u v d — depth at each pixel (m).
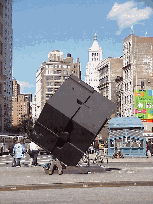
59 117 14.91
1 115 69.94
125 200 8.67
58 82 172.50
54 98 14.92
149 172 15.38
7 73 172.88
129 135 36.12
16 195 9.61
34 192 10.16
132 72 85.62
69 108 14.89
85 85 15.01
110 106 14.93
